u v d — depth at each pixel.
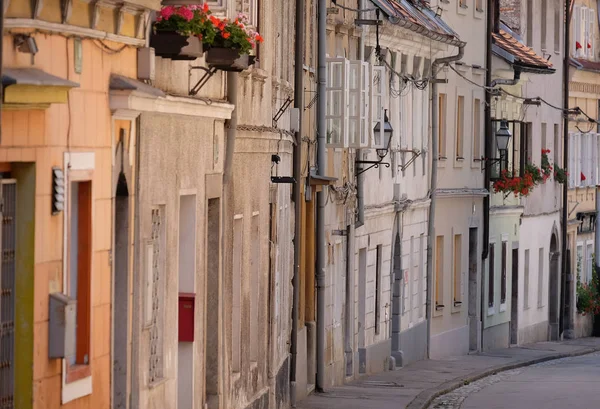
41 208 14.85
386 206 46.53
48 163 14.99
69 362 16.02
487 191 59.44
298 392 34.81
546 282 68.81
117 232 17.95
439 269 55.25
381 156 42.78
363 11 40.16
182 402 21.45
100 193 16.77
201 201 21.81
